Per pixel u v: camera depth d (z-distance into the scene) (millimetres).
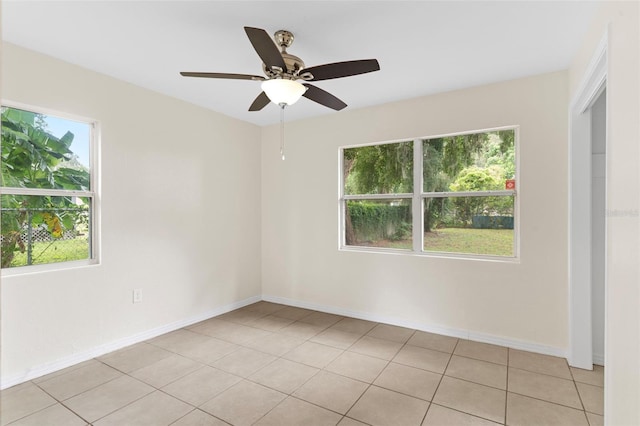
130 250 3221
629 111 1442
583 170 2779
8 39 2461
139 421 2156
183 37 2430
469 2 2047
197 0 2033
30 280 2607
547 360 2912
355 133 3949
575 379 2617
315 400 2371
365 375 2689
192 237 3777
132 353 3049
